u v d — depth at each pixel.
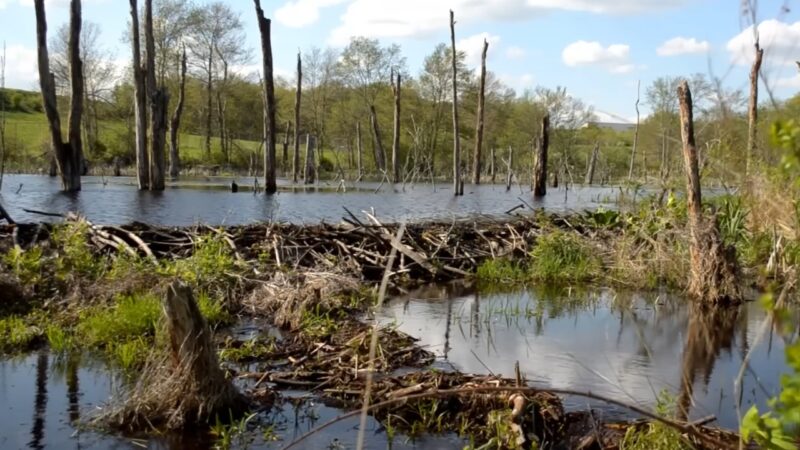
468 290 11.38
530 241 14.62
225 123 63.72
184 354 5.45
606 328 8.73
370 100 59.72
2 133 21.97
